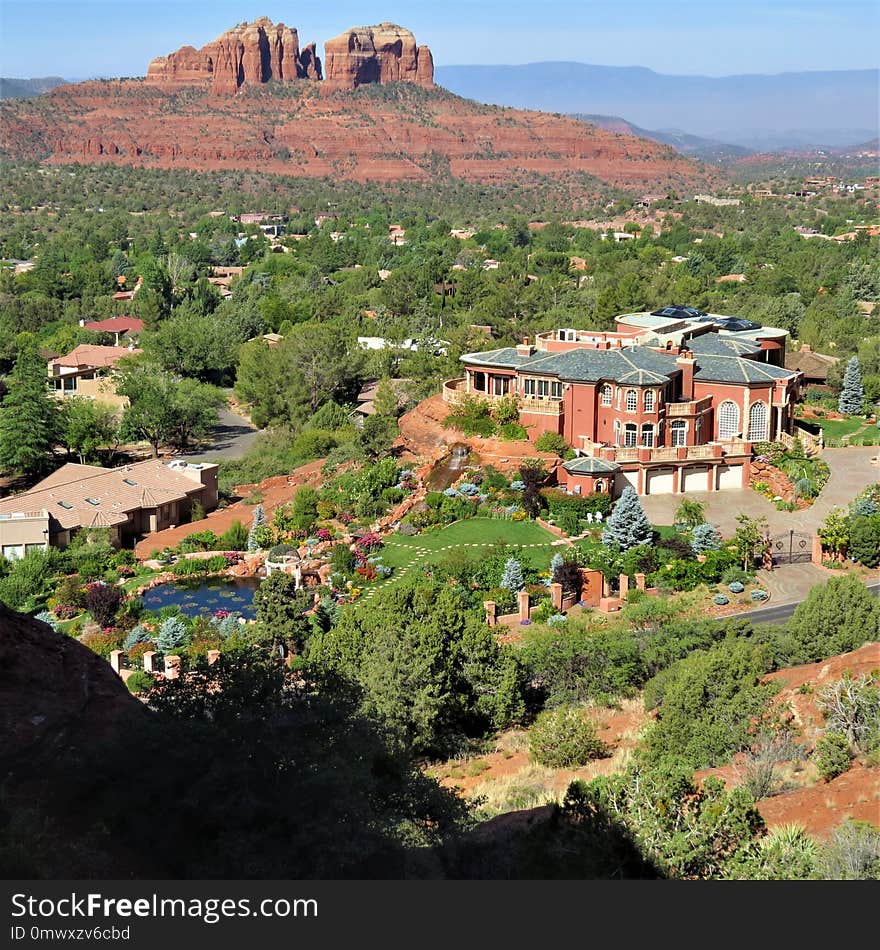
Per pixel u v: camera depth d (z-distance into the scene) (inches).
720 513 3041.3
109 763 891.4
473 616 1888.5
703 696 1521.9
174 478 3499.0
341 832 897.5
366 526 3014.3
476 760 1669.5
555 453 3233.3
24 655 978.1
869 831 995.3
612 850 990.4
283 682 1051.9
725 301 6515.8
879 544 2682.1
